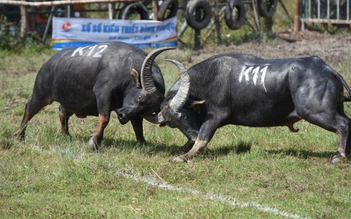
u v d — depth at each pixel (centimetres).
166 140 2520
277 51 4550
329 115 2073
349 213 1702
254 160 2169
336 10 5262
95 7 5691
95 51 2331
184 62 4253
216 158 2212
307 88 2089
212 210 1714
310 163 2127
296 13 5419
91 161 2122
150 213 1706
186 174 2025
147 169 2095
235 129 2659
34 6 4669
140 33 4672
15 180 1978
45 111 3077
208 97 2222
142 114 2231
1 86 3566
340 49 4475
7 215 1681
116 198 1831
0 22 4803
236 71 2206
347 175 1980
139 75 2238
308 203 1781
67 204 1777
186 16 4844
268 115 2178
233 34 5306
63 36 4528
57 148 2348
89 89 2325
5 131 2573
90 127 2736
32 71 4100
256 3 5197
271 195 1844
